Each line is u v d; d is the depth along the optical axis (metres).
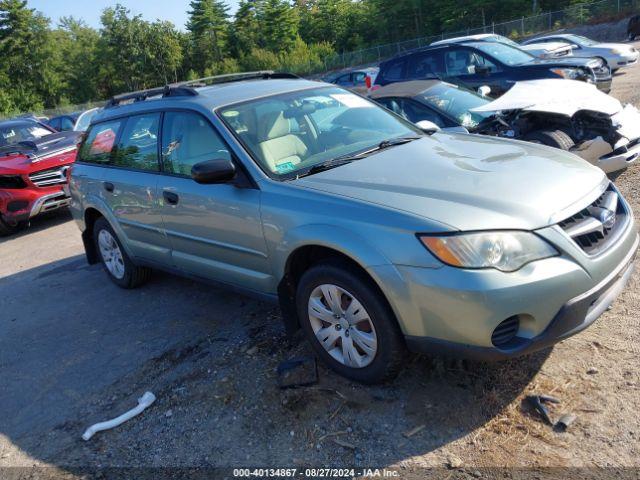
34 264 7.24
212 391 3.52
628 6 33.53
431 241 2.74
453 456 2.68
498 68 9.91
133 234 4.95
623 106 6.23
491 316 2.65
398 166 3.46
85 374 4.06
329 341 3.37
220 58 77.88
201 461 2.93
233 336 4.20
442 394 3.12
